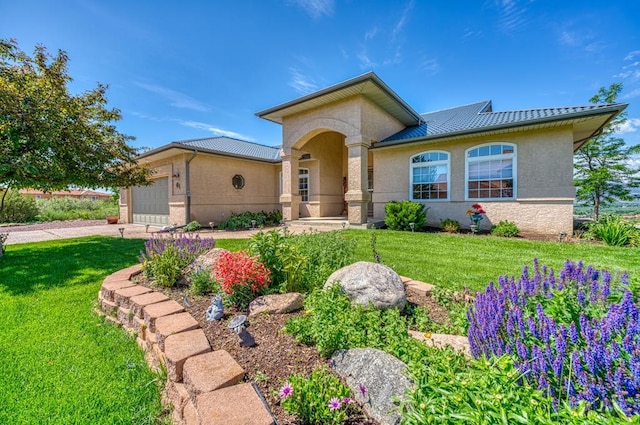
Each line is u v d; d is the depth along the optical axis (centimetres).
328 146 1605
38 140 673
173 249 493
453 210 1068
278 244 401
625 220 879
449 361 196
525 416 122
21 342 320
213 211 1402
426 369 181
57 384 255
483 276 490
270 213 1597
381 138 1250
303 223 1270
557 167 890
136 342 330
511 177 961
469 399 138
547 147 903
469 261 592
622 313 179
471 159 1030
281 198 1330
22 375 265
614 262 571
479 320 231
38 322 368
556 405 143
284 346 258
